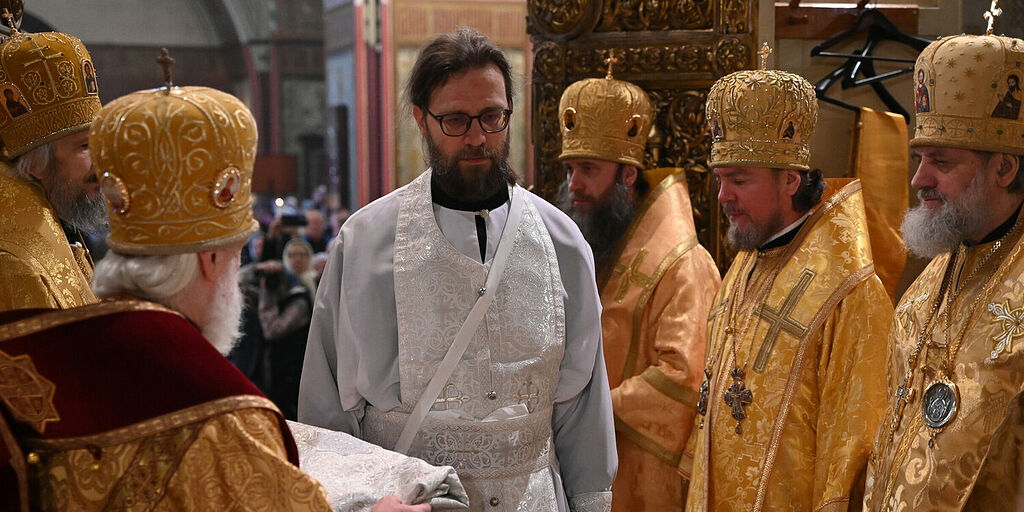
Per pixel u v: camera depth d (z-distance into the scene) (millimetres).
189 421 1411
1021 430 1791
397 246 2211
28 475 1459
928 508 1836
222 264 1576
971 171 1930
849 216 2412
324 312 2258
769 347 2381
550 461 2277
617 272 3074
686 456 2795
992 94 1891
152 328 1463
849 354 2277
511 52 10531
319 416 2240
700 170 3391
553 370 2244
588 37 3467
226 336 1606
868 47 3221
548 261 2254
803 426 2320
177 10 13547
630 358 2992
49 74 2156
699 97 3365
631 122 3113
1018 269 1844
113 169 1502
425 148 2230
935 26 3322
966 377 1847
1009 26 3305
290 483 1437
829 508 2176
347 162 11445
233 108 1570
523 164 9812
